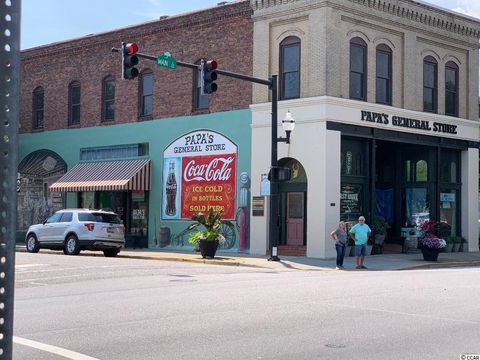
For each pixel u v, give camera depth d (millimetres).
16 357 7195
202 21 29469
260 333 8758
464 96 31516
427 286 14570
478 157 31922
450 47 30859
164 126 30953
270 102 26859
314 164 25391
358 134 26406
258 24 27547
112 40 33312
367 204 27031
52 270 18297
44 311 10797
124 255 26531
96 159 33875
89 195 34156
